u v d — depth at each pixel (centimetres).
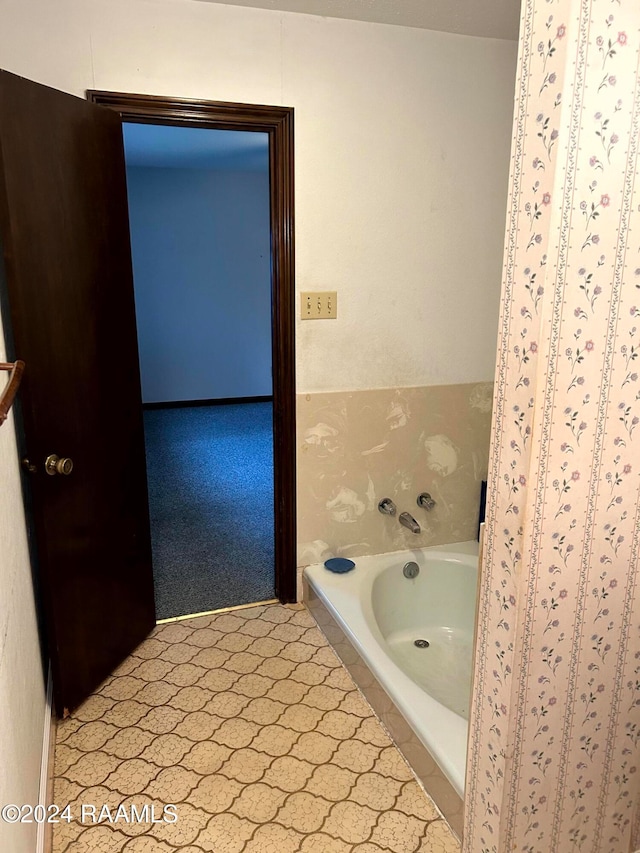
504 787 127
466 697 217
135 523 230
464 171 248
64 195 180
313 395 248
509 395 111
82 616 200
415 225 246
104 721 197
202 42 209
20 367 122
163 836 155
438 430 271
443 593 263
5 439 153
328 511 263
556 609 119
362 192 237
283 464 253
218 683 215
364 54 226
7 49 195
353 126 230
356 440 259
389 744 186
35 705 164
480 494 286
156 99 208
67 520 189
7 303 180
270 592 279
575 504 114
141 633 239
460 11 214
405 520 262
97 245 198
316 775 174
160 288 649
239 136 449
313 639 242
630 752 140
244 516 369
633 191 100
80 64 201
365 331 250
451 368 267
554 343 103
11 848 109
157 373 670
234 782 172
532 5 96
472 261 258
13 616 138
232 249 663
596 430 111
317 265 237
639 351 109
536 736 126
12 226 159
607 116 96
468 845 143
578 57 91
